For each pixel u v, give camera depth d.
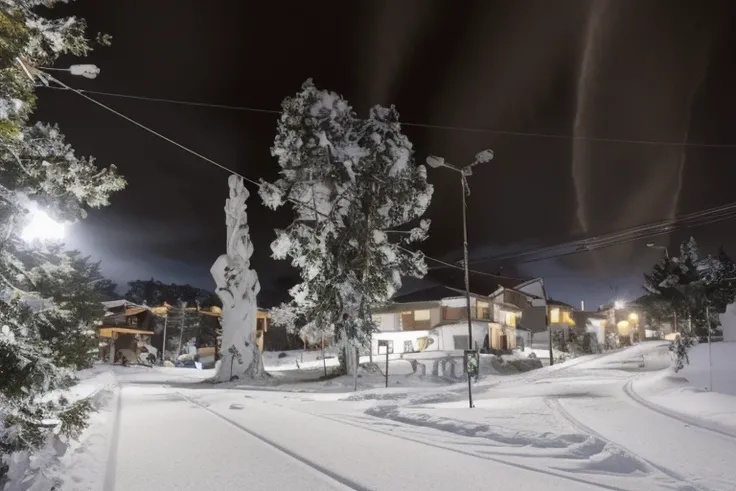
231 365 40.16
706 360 29.47
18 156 9.38
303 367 57.09
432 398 24.72
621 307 96.25
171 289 106.38
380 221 42.84
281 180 42.59
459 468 9.45
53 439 10.16
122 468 9.44
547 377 38.19
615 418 16.20
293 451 11.02
